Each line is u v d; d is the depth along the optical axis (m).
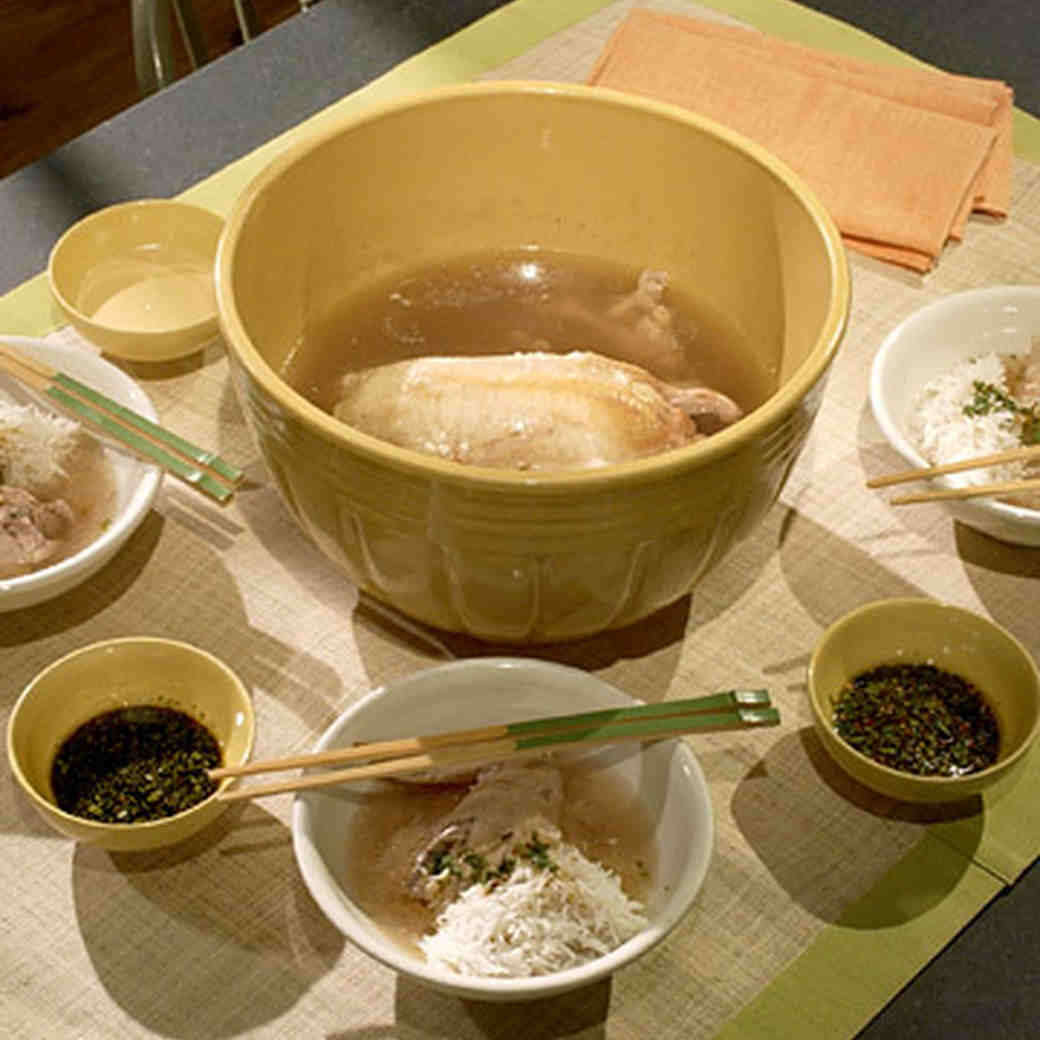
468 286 1.18
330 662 1.06
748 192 1.08
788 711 1.04
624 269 1.19
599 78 1.47
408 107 1.09
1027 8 1.67
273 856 0.95
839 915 0.93
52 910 0.92
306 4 1.89
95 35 2.91
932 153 1.39
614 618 0.97
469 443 0.96
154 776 0.94
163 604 1.09
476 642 1.07
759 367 1.12
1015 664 0.98
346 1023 0.88
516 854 0.88
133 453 1.12
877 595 1.11
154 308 1.25
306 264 1.10
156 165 1.45
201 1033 0.87
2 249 1.38
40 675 0.94
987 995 0.92
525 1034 0.87
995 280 1.34
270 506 1.16
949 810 0.99
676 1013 0.88
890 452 1.21
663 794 0.92
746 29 1.53
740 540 0.97
